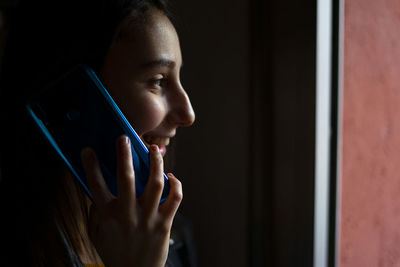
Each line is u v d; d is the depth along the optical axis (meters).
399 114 0.96
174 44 0.50
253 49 0.85
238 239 0.94
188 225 0.81
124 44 0.47
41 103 0.43
